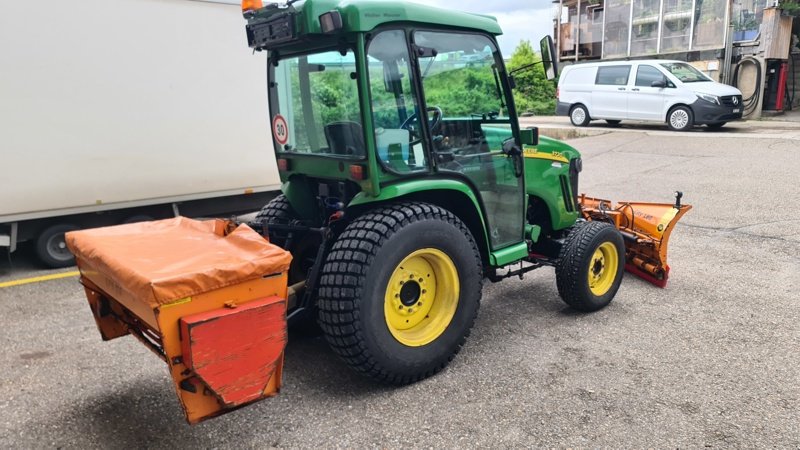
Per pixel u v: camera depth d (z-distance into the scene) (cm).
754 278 485
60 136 546
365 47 290
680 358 351
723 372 333
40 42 523
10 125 519
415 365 320
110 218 607
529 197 438
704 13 1616
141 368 356
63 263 586
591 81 1528
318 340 391
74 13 537
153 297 225
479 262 349
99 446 277
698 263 528
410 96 317
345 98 315
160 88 596
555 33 2094
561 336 388
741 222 651
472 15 351
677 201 470
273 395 269
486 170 367
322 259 322
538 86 1975
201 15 611
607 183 896
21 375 348
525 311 436
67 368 357
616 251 430
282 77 364
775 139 1168
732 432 276
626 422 286
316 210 382
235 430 288
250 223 385
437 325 335
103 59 559
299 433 285
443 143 345
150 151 600
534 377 333
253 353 252
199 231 312
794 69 1731
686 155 1073
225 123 645
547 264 426
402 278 323
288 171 375
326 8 288
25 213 540
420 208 318
